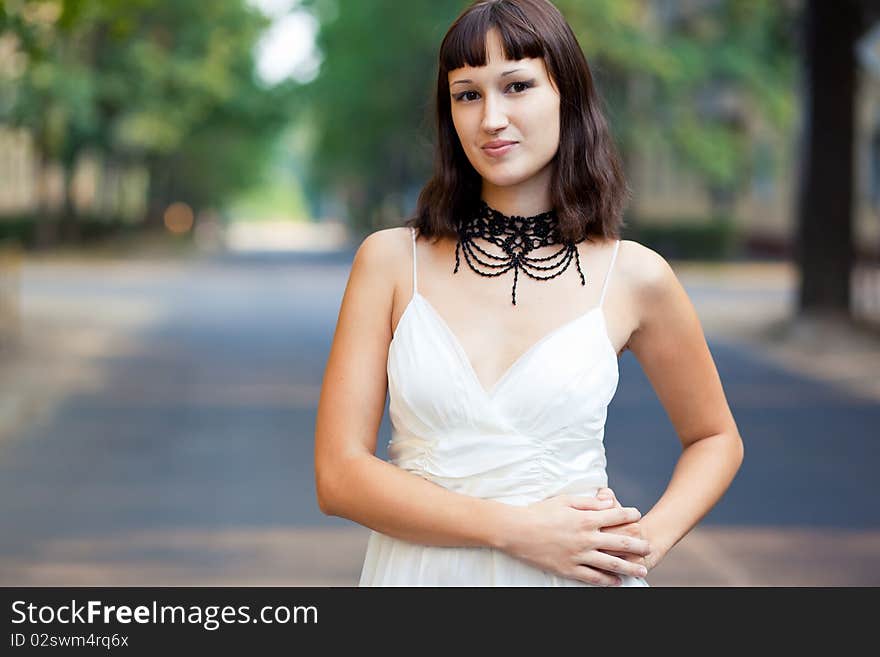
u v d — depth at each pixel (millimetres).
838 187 26547
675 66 52500
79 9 19594
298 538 10117
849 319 26422
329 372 3568
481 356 3449
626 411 17578
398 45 61531
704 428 3793
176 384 19891
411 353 3443
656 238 59188
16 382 19453
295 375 21016
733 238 59188
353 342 3561
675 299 3635
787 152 60688
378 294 3572
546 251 3551
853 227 26656
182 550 9727
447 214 3566
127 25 21000
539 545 3312
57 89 47500
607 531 3420
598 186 3529
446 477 3389
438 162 3604
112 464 13406
